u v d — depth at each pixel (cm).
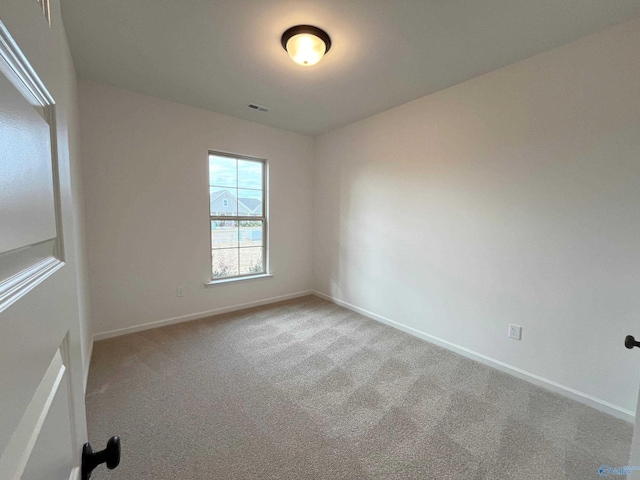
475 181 237
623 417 172
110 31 181
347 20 170
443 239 262
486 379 213
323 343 269
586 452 148
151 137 285
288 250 404
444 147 258
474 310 242
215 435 155
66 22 171
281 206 391
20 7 35
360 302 352
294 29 177
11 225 29
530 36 181
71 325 54
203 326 305
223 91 268
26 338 33
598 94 176
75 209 184
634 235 168
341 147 371
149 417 167
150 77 243
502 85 218
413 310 291
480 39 185
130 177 276
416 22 171
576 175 186
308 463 139
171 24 175
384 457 143
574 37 180
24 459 31
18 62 34
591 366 184
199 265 325
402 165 296
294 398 188
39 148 40
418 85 249
